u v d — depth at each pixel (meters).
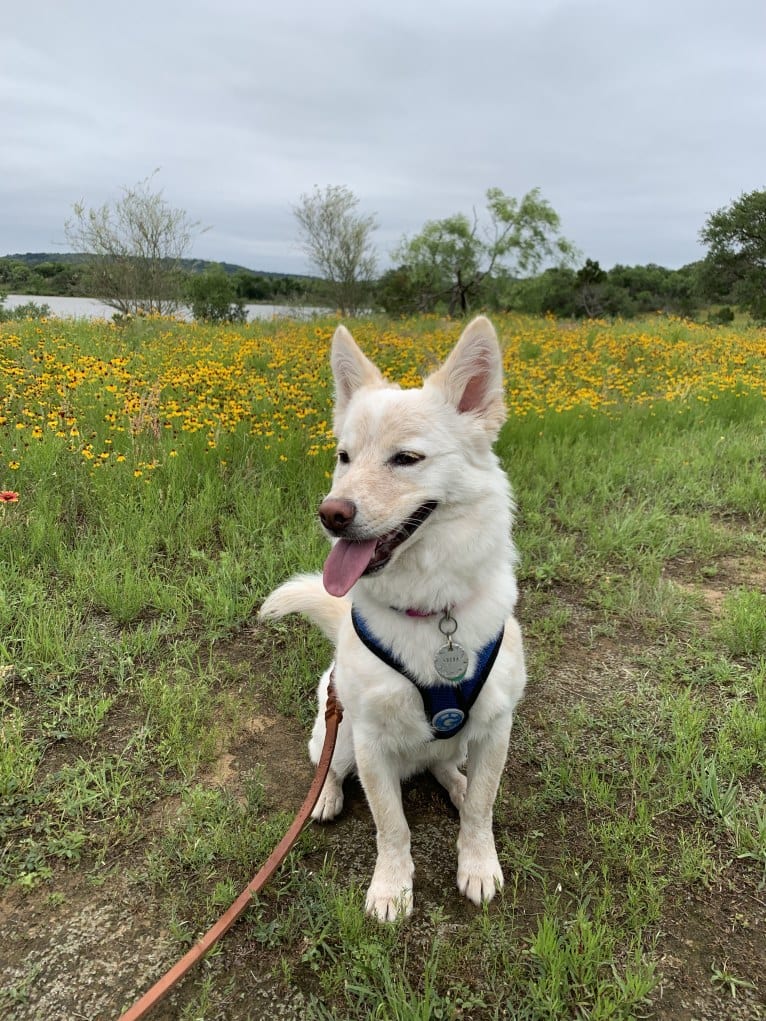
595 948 0.65
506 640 0.77
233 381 2.61
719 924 0.69
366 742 0.74
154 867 0.74
